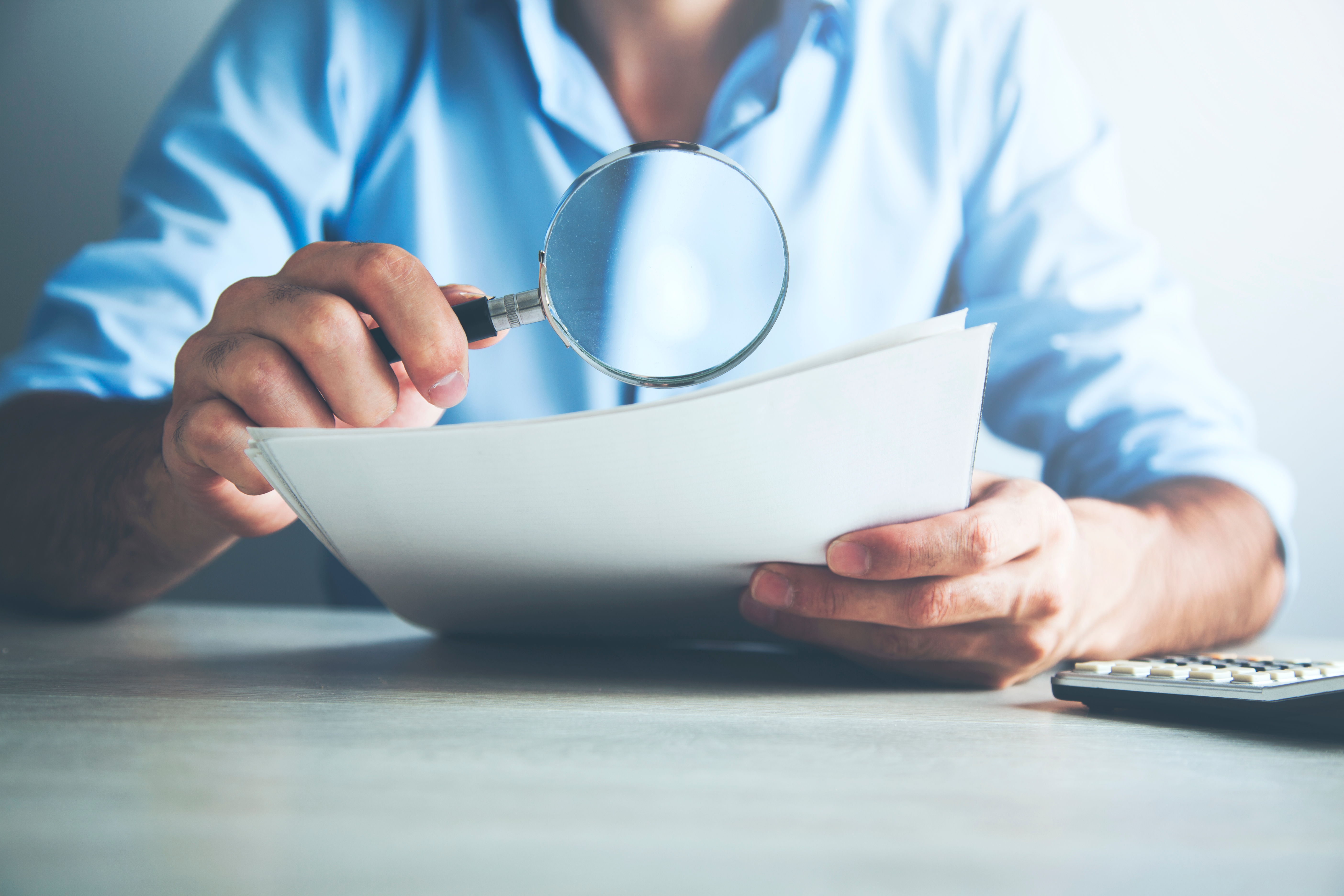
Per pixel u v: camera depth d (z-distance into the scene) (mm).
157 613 981
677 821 221
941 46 1767
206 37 1899
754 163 1687
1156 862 201
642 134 1699
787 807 240
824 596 515
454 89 1667
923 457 461
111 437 919
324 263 546
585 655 681
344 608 1727
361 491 480
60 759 272
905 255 1728
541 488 459
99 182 1894
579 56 1656
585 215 545
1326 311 1944
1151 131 1933
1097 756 343
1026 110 1790
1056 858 201
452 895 161
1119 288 1684
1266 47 1928
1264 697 400
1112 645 712
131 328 1352
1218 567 930
